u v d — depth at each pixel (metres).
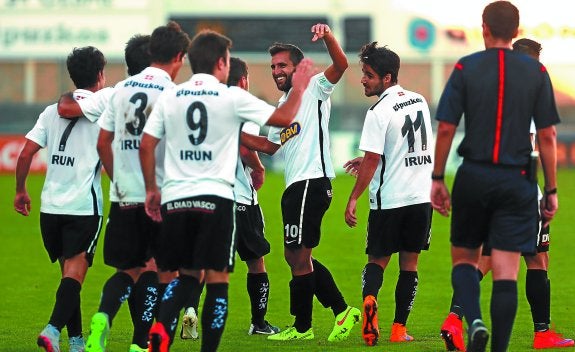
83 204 22.67
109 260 21.28
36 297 32.78
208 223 19.45
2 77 95.44
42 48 95.44
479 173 19.38
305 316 25.03
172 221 19.62
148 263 22.28
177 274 22.19
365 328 23.61
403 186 24.02
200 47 19.95
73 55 23.31
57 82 95.56
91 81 23.34
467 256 20.12
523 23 91.56
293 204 24.55
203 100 19.64
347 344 24.19
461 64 19.75
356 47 94.50
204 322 19.73
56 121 23.05
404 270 24.56
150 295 21.86
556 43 91.12
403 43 94.44
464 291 19.75
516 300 19.30
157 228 21.14
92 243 22.78
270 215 54.59
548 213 20.11
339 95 90.75
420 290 33.72
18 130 86.69
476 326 18.98
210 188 19.47
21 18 95.31
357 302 31.64
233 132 19.72
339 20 95.00
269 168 83.12
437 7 93.75
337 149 82.81
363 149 23.89
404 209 24.02
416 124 24.14
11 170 82.12
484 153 19.38
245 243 25.55
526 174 19.39
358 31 94.62
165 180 19.80
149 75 21.28
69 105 22.53
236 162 19.81
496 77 19.41
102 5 95.75
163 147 21.12
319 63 94.62
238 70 25.48
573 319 28.25
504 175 19.30
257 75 95.75
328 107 25.09
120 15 96.00
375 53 24.42
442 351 22.92
